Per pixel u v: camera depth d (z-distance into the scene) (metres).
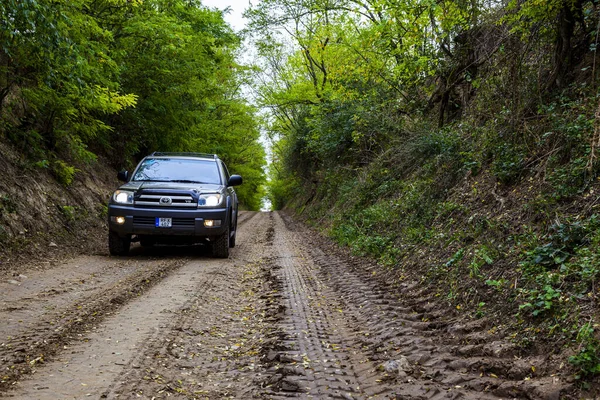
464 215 7.14
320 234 15.68
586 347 3.14
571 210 5.09
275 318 5.14
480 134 8.82
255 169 54.75
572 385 2.96
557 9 6.94
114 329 4.55
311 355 3.99
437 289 5.77
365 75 14.98
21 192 9.73
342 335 4.60
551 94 7.23
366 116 14.41
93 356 3.83
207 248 10.91
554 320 3.75
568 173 5.55
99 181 15.18
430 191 8.98
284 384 3.36
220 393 3.28
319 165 26.64
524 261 4.79
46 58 8.64
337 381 3.45
